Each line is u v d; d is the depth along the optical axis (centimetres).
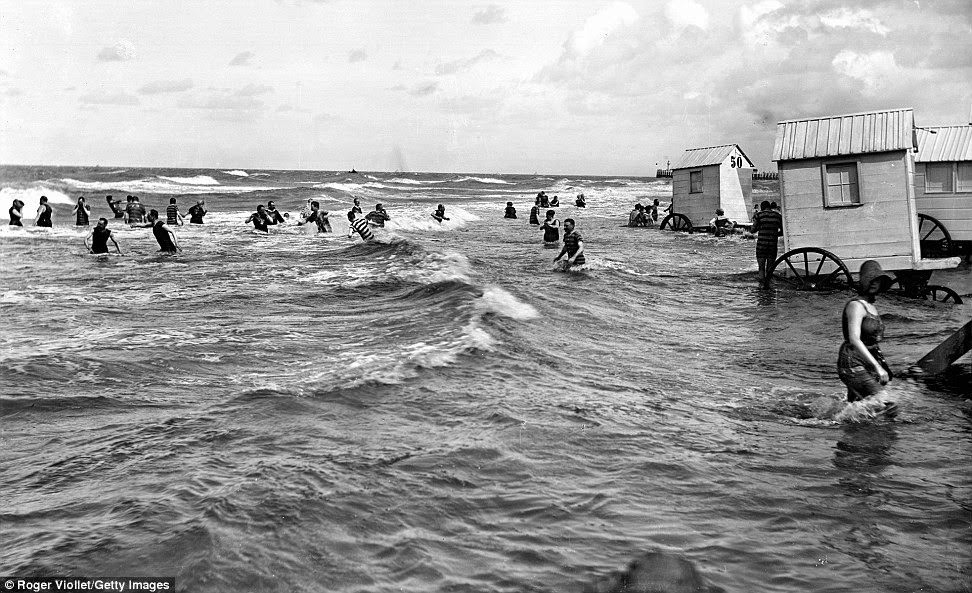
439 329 1042
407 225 3597
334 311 1268
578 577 378
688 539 429
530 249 2623
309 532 413
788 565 401
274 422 622
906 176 1556
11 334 998
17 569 364
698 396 776
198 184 7600
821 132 1644
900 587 379
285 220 3666
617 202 7081
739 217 3366
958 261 1515
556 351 959
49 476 498
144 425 613
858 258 1611
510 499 478
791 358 991
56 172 7144
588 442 599
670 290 1675
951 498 501
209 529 405
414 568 381
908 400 765
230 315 1204
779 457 584
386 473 511
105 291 1446
